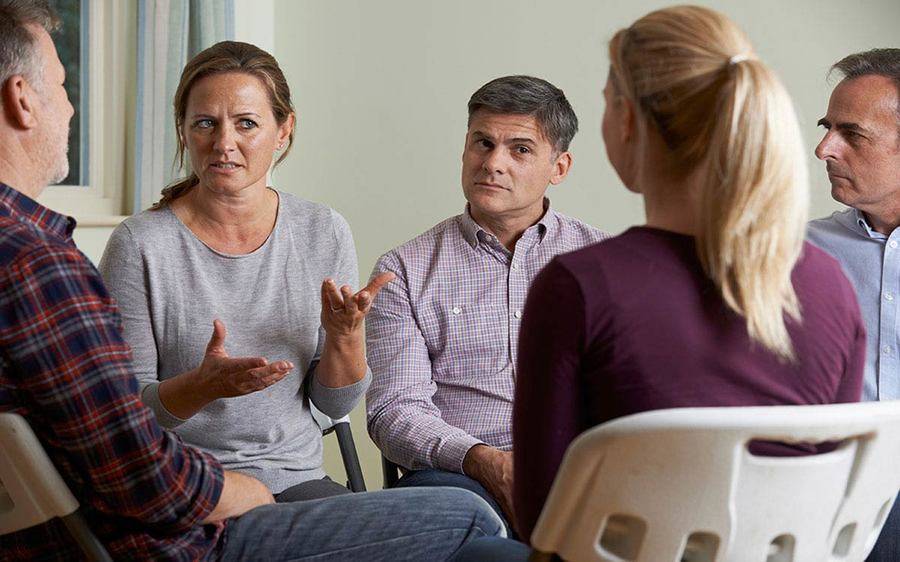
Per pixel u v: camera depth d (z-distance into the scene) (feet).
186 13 11.34
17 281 3.89
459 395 7.18
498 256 7.25
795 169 3.52
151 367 6.11
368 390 7.12
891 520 5.90
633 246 3.72
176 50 11.30
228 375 5.16
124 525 4.27
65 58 10.98
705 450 3.33
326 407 6.39
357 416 12.28
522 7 11.27
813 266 3.86
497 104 7.04
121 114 11.59
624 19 10.71
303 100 12.63
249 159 6.15
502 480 6.35
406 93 12.03
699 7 3.79
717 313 3.66
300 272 6.49
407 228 12.16
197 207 6.33
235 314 6.27
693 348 3.62
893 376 6.50
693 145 3.67
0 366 3.95
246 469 6.17
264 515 4.80
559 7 11.05
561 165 7.46
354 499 4.97
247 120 6.13
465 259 7.26
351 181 12.42
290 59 12.69
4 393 3.99
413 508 4.99
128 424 4.01
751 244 3.51
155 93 11.32
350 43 12.32
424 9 11.85
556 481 3.47
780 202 3.51
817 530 3.69
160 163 11.39
